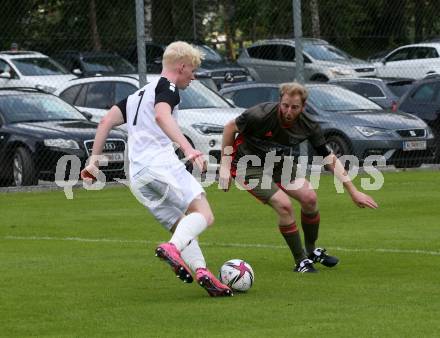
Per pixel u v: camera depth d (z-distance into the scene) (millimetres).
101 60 68125
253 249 26641
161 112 19203
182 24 75438
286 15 77188
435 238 27719
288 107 21938
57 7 64375
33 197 39938
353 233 29016
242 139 22703
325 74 75750
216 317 18016
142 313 18531
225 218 33031
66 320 18062
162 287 21281
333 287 20906
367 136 45906
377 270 23016
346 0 69312
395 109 52875
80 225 32125
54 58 69500
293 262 24453
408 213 33125
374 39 66125
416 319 17547
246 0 81750
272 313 18281
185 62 19688
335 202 36531
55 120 44312
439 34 64125
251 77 77000
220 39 91812
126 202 37875
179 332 16922
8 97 44594
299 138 22375
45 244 28234
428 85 52969
